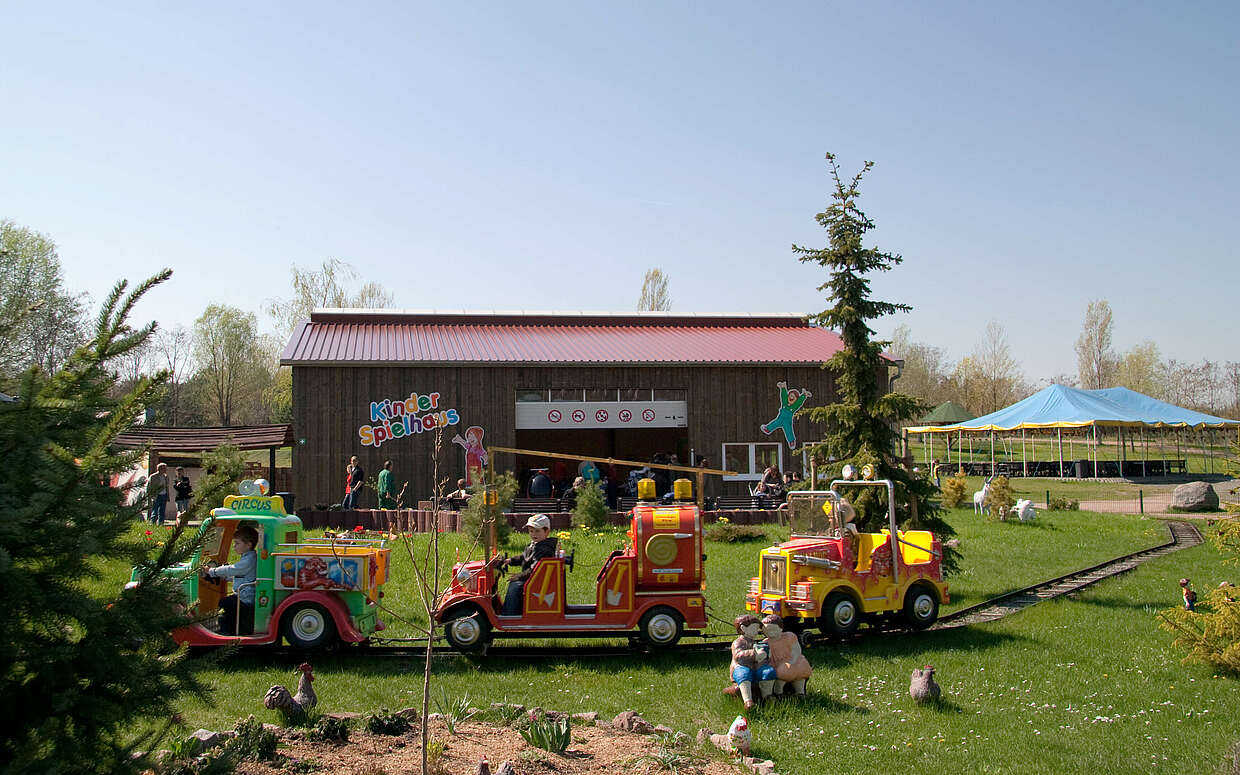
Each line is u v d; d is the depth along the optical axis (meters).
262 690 9.55
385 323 31.53
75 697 3.95
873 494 16.41
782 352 30.91
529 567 11.91
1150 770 7.64
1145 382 86.38
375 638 12.15
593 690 10.17
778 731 8.69
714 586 16.41
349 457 26.70
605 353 29.25
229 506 11.21
